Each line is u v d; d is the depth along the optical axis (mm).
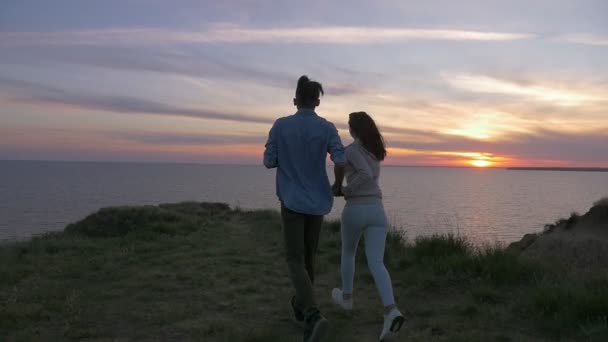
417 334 3990
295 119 3840
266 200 149375
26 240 9750
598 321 3961
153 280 5887
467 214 118312
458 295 5184
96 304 4895
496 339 3824
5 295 5219
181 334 4047
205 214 13969
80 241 9070
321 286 5742
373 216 3971
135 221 11070
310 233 4000
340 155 3779
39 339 3887
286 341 3768
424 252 6918
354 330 4176
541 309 4309
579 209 149875
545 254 7863
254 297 5160
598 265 7117
